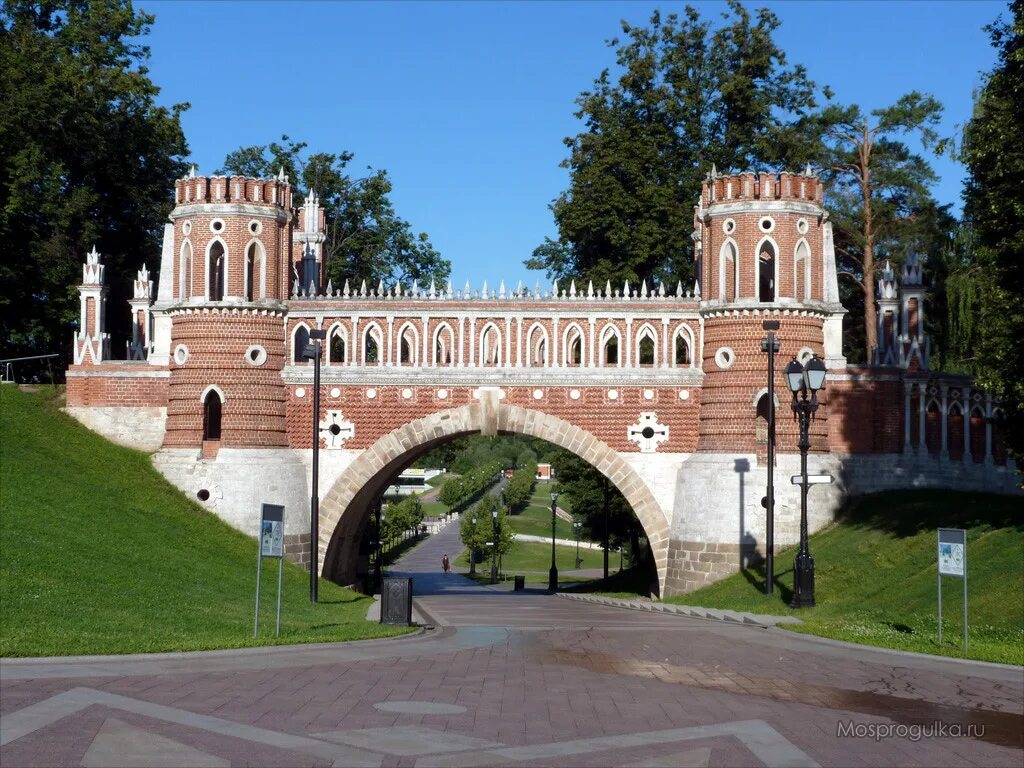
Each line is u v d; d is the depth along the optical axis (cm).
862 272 7931
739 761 1714
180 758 1634
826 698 2275
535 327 5666
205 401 5631
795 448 5397
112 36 8012
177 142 8350
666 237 7688
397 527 12206
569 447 5600
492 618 4103
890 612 3716
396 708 2039
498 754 1719
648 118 8025
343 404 5672
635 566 8062
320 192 9725
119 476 5428
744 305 5391
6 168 7056
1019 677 2569
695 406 5578
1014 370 3909
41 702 1956
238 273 5603
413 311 5681
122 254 8100
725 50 8069
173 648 2642
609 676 2502
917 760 1781
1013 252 3906
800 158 7738
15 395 5850
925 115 7700
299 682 2283
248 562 5116
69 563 3759
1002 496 5022
